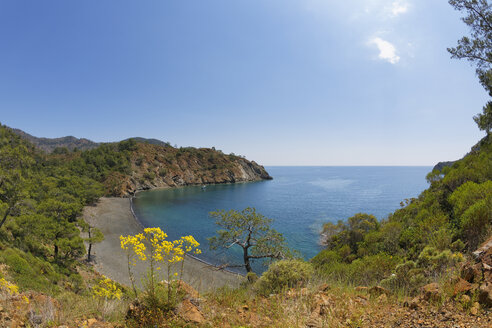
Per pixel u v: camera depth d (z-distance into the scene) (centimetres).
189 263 3356
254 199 11256
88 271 3192
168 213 8075
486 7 1322
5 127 11412
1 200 3500
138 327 361
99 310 450
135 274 3136
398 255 1277
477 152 1981
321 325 327
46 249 3184
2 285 471
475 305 298
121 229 5825
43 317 379
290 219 6894
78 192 7138
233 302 464
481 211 786
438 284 395
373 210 8100
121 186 12131
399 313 346
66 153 18325
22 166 5284
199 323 369
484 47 1316
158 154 18875
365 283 837
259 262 3569
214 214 2225
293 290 498
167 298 397
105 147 17225
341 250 2417
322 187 16488
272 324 356
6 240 2638
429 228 1242
